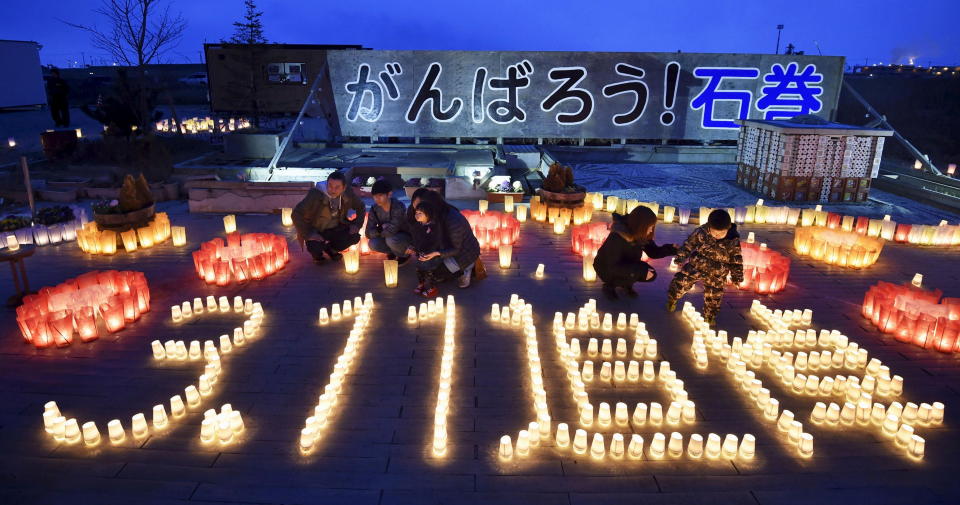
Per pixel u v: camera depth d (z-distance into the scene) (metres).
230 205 11.36
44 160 17.08
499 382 5.22
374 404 4.84
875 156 12.84
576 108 18.33
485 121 18.31
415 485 3.87
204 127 25.94
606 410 4.52
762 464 4.14
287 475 3.96
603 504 3.72
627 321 6.55
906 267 8.56
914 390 5.21
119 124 19.88
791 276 8.12
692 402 4.79
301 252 8.90
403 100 18.00
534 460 4.14
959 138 24.23
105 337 6.02
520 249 9.14
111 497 3.73
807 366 5.55
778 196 13.13
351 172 14.17
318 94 17.97
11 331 6.12
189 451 4.22
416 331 6.23
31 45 31.66
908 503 3.78
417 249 7.12
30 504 3.66
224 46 28.53
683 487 3.89
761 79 18.34
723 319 6.64
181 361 5.55
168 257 8.62
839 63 18.28
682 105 18.48
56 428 4.31
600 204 11.85
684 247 6.51
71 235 9.41
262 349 5.81
